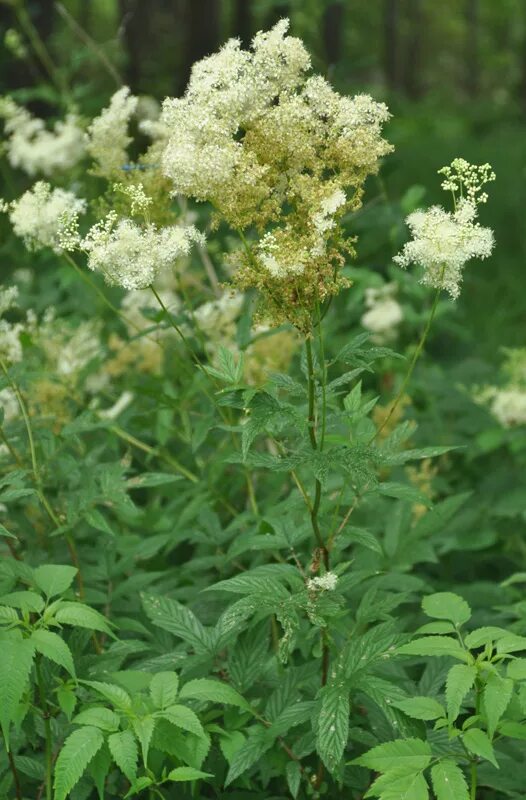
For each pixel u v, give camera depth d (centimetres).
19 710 246
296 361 494
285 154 259
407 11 3409
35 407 427
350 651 261
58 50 1005
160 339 430
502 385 611
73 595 321
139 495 491
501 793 309
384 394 584
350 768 284
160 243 266
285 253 244
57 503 375
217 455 412
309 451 258
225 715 280
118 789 287
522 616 327
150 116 450
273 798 285
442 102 3297
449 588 415
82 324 491
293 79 264
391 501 461
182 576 377
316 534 277
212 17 1418
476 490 520
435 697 292
